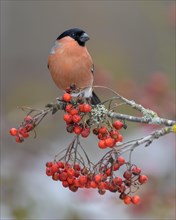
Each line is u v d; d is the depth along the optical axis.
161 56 14.77
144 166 12.54
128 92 12.31
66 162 6.85
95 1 19.25
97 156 14.10
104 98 12.85
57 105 7.11
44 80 18.69
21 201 11.05
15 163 12.93
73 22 19.39
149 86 11.95
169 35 13.66
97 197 11.46
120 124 6.70
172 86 13.41
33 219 10.88
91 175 6.67
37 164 13.44
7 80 18.69
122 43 18.23
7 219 10.77
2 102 17.59
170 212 10.79
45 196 11.38
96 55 16.28
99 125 6.86
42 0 19.59
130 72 16.83
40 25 19.55
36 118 7.05
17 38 19.30
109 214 11.27
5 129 13.20
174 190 11.01
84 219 11.11
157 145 13.44
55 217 11.05
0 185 11.23
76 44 9.42
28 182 11.86
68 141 15.07
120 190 6.63
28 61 19.12
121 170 11.61
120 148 6.67
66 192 12.18
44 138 14.08
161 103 11.75
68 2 19.47
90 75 9.62
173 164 12.41
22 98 17.16
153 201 10.80
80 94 7.39
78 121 6.68
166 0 13.89
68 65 9.38
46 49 19.34
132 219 10.85
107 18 18.94
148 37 17.94
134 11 18.61
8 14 19.25
